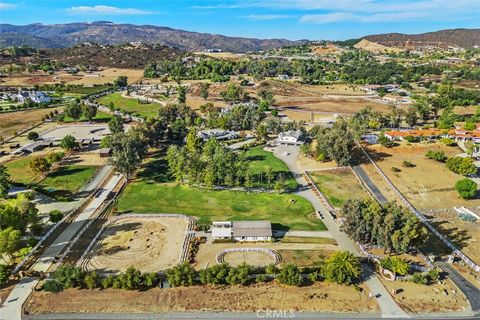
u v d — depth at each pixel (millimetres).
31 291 70500
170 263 79812
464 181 108625
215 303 67875
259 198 110750
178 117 190375
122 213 101438
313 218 100062
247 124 181250
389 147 151625
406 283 74062
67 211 101250
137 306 67000
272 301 68438
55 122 194000
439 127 176250
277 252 84062
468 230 93938
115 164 118750
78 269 71812
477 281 75500
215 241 88062
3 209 82500
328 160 139375
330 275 71938
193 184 118438
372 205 84562
